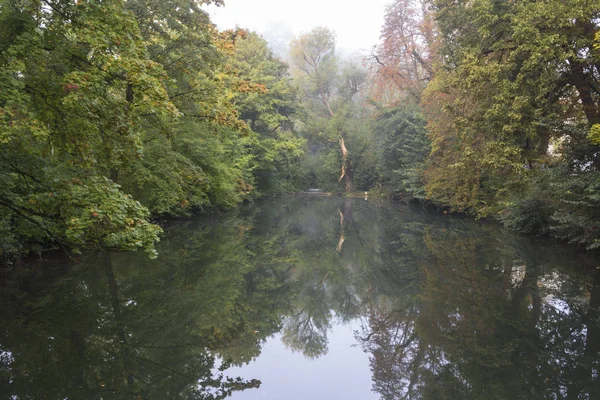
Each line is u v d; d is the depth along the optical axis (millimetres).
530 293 9297
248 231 19359
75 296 8703
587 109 12078
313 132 47219
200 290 9742
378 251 15492
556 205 13461
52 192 6977
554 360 6078
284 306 9203
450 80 14336
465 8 14516
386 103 38969
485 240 16312
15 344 6438
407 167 30500
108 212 6633
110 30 6121
